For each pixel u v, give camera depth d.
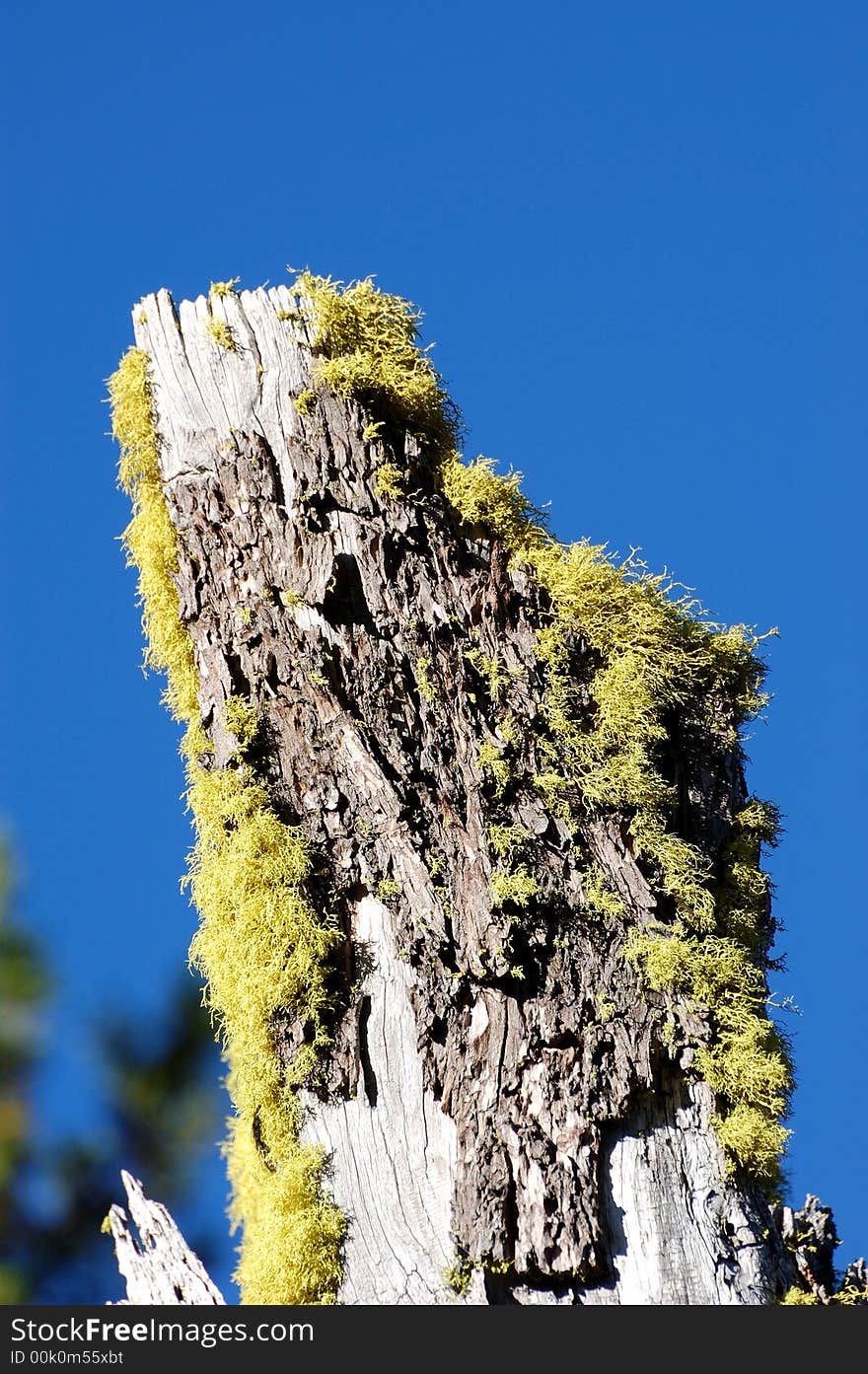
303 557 4.51
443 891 4.09
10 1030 6.57
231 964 4.23
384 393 4.91
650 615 4.66
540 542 4.91
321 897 4.16
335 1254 3.84
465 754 4.27
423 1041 3.95
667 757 4.59
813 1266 4.30
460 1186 3.77
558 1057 3.91
